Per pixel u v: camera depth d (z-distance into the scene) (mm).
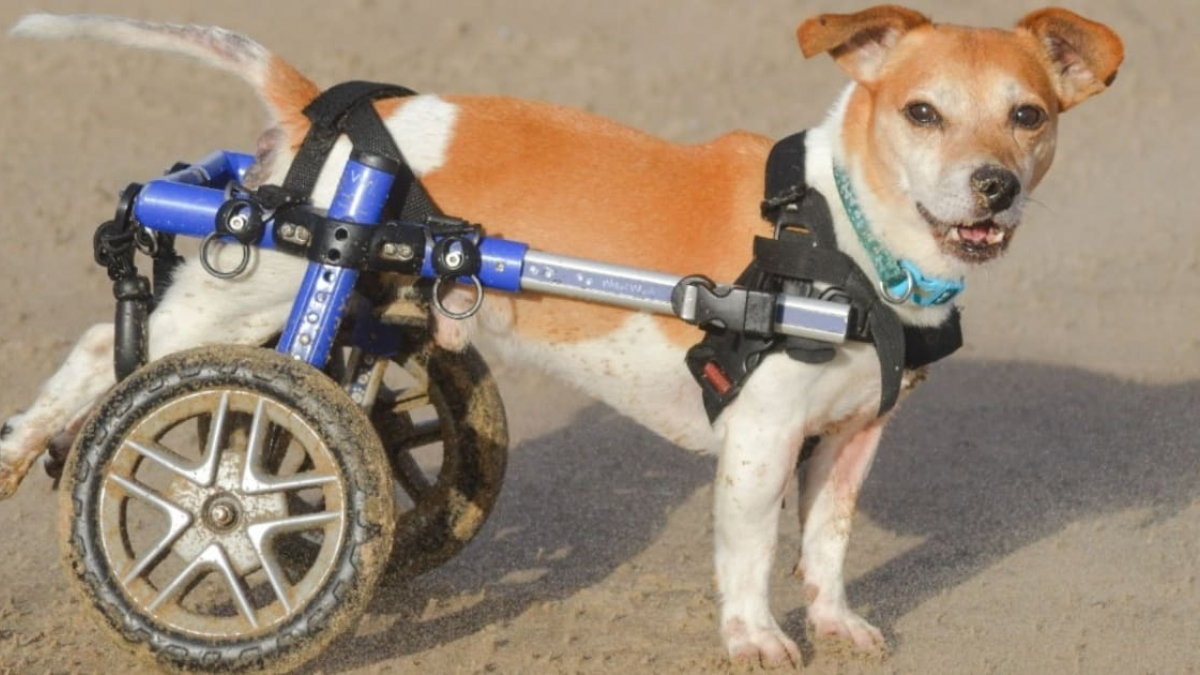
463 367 6168
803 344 5301
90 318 9078
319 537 6145
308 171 5516
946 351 5648
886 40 5574
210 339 5609
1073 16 5480
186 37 5758
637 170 5637
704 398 5504
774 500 5574
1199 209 11711
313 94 5766
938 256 5395
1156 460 7879
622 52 14398
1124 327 9680
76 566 5215
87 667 5574
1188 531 7051
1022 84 5375
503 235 5578
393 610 6215
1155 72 14516
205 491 5211
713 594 6422
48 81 13031
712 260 5547
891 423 8352
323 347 5297
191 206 5367
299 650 5195
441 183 5578
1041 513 7309
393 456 6324
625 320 5613
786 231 5402
